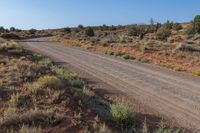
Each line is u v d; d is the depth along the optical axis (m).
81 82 15.80
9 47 27.94
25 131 7.57
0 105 9.95
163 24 95.19
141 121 10.38
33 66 17.55
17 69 16.09
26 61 20.28
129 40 54.25
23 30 128.75
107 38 61.81
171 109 12.30
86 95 12.91
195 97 14.42
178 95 14.81
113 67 24.42
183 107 12.62
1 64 17.75
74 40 59.94
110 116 9.60
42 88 11.98
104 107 11.66
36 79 14.36
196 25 70.06
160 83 17.95
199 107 12.65
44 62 22.77
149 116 11.19
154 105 12.87
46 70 17.77
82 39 61.06
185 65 28.00
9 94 11.21
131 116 9.63
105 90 15.64
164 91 15.69
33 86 12.02
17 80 13.66
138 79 19.17
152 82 18.23
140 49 40.03
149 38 63.38
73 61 27.48
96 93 14.78
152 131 9.41
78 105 10.43
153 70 23.61
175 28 91.31
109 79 18.91
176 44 44.84
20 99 10.58
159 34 65.44
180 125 10.32
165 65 26.75
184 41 51.75
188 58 33.16
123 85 17.12
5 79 13.59
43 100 10.62
